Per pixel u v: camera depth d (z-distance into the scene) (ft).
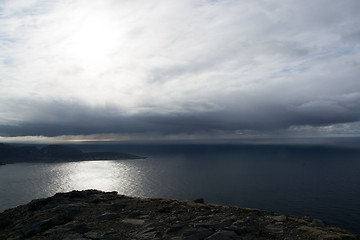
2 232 64.85
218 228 56.75
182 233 53.93
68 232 57.82
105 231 58.18
